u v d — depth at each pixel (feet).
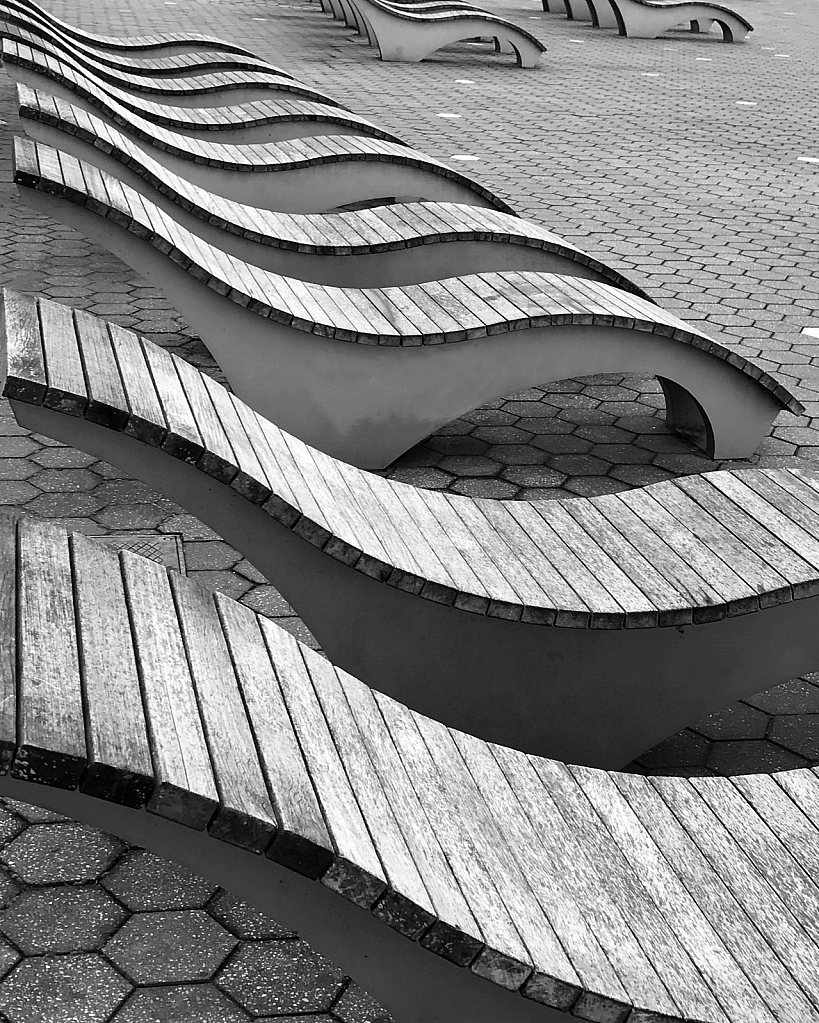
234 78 33.01
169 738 5.94
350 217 20.66
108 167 17.20
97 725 5.73
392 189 25.12
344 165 24.54
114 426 9.23
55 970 8.27
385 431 15.97
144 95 29.89
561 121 43.37
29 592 6.71
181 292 14.70
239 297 14.75
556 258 20.07
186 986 8.26
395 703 7.88
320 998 8.29
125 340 10.58
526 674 10.34
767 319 23.21
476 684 10.39
